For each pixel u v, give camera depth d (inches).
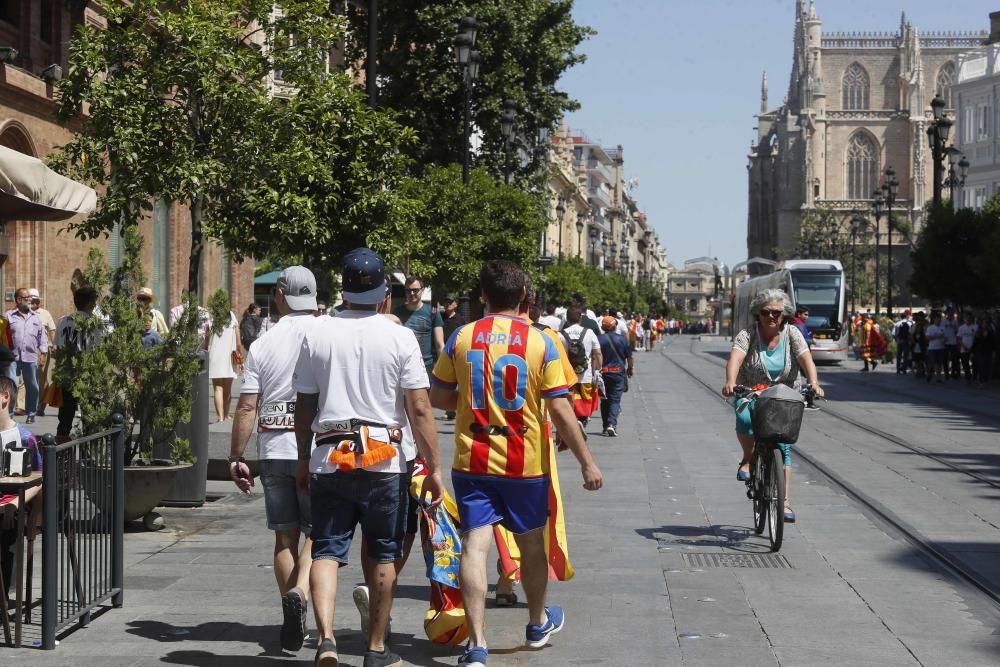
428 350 640.4
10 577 282.0
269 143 586.9
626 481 554.6
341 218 663.1
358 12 1440.7
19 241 952.3
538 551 258.1
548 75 1540.4
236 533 408.5
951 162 1902.1
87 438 280.5
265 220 610.5
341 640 273.9
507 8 1434.5
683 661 253.1
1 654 257.3
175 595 314.2
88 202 390.6
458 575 264.2
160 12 576.7
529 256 1257.4
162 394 402.6
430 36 1434.5
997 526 431.5
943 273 1724.9
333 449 241.1
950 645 265.9
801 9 5482.3
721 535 408.8
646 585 328.5
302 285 279.4
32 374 805.9
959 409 1073.5
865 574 344.2
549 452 259.0
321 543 243.8
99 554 291.4
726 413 1005.2
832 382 1567.4
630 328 2309.3
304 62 608.1
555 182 3868.1
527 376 250.2
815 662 252.4
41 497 277.4
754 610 299.4
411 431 253.4
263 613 295.3
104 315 403.9
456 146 1483.8
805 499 501.0
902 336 1806.1
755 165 6072.8
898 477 576.7
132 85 569.3
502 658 256.2
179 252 1296.8
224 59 567.2
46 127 964.0
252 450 531.2
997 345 1520.7
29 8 937.5
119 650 261.3
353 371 245.3
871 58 5477.4
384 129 678.5
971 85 3115.2
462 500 250.5
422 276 1031.0
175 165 555.8
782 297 410.3
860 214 4512.8
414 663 255.0
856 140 5457.7
